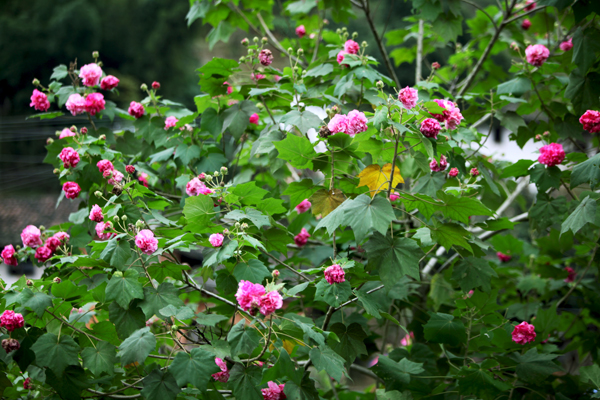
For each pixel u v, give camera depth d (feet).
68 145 10.48
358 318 10.09
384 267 7.25
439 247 13.99
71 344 7.40
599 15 10.52
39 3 48.91
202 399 8.24
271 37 14.80
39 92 11.44
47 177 48.06
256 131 12.60
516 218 13.37
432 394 9.83
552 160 9.79
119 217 8.71
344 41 11.70
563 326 13.35
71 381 7.52
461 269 9.48
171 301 7.66
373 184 8.55
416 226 12.37
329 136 7.92
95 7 49.80
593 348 12.88
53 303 8.00
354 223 7.02
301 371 7.57
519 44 15.29
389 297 11.34
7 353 7.41
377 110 7.52
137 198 9.61
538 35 16.26
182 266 8.39
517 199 16.72
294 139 8.07
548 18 15.03
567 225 8.64
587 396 10.69
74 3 47.91
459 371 9.30
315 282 8.09
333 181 8.68
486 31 15.46
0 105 48.32
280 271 10.90
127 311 7.68
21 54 47.67
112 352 7.61
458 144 10.34
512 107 22.71
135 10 51.01
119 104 48.52
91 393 8.13
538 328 10.87
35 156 48.26
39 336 7.55
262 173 14.10
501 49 15.80
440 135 8.46
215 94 11.18
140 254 7.81
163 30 51.03
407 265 7.20
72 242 10.84
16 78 47.83
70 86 11.74
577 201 9.35
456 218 8.27
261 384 7.17
